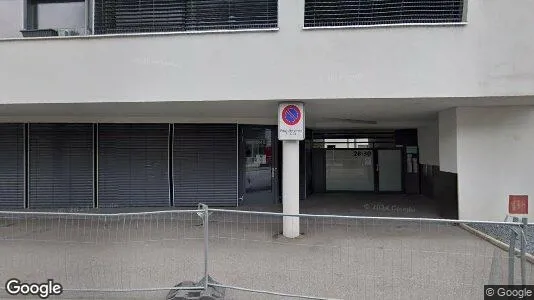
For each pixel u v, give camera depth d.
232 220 8.30
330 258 5.81
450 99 6.86
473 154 8.17
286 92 6.72
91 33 7.42
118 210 10.06
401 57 6.56
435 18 6.88
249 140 10.73
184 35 6.82
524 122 7.97
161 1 7.34
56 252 6.05
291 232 7.09
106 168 10.38
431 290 4.54
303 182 12.40
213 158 10.41
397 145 14.04
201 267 5.39
